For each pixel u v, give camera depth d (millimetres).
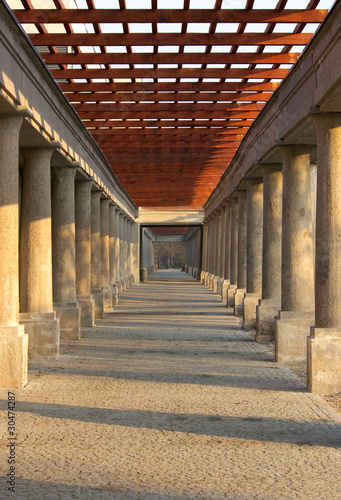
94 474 4633
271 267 12547
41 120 9195
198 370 9219
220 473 4699
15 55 7539
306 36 9609
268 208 12625
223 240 27125
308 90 8359
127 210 30531
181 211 37812
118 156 19156
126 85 12414
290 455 5180
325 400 7312
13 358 7770
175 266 99500
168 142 17484
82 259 15250
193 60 10602
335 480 4586
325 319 7938
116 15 8867
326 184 8047
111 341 12539
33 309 10305
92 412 6582
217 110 14031
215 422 6227
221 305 22141
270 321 12398
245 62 10586
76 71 11414
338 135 8008
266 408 6840
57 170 12734
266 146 11664
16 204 8188
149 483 4449
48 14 8836
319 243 8102
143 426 6047
